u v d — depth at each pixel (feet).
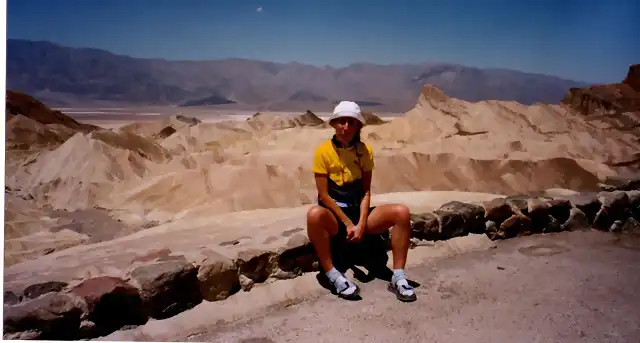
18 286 7.25
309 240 9.26
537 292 8.93
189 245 9.50
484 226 11.66
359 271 9.60
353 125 8.93
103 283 7.24
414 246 10.55
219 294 8.11
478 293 8.86
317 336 7.41
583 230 12.71
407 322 7.82
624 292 9.00
